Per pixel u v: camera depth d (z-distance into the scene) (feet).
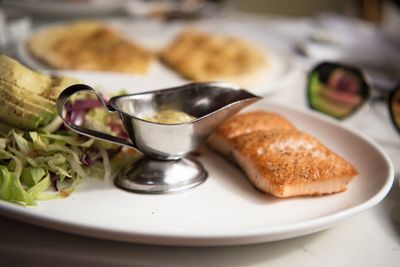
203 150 1.20
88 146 1.03
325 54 2.18
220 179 1.05
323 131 1.26
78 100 1.12
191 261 0.82
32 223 0.83
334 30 2.50
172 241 0.78
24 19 2.33
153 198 0.96
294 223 0.82
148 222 0.87
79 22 2.52
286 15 4.41
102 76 1.50
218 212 0.92
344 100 1.58
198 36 2.39
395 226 0.95
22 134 1.00
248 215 0.91
